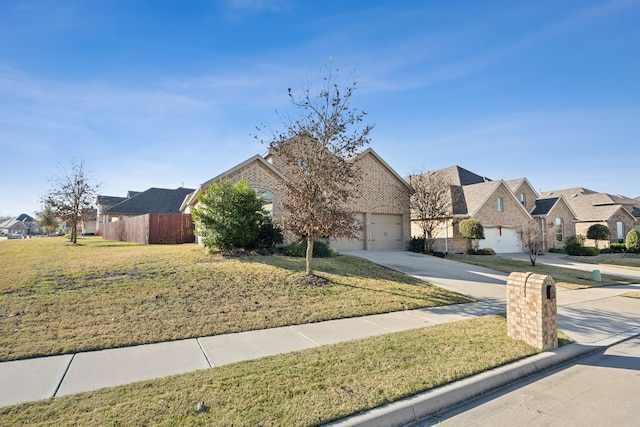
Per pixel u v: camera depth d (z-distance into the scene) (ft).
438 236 73.61
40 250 51.37
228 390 12.48
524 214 85.61
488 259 64.90
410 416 11.68
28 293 24.77
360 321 23.08
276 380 13.39
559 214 96.99
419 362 15.44
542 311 17.75
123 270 31.86
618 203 105.40
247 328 20.83
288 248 45.44
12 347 16.58
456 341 18.56
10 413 10.75
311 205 31.27
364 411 11.37
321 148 31.99
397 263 48.96
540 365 16.38
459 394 13.10
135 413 10.80
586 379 15.31
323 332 20.42
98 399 11.73
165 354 16.51
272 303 25.75
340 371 14.34
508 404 12.92
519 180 96.68
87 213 71.00
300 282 31.24
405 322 22.94
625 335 21.98
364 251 63.05
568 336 21.04
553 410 12.41
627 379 15.30
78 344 17.22
